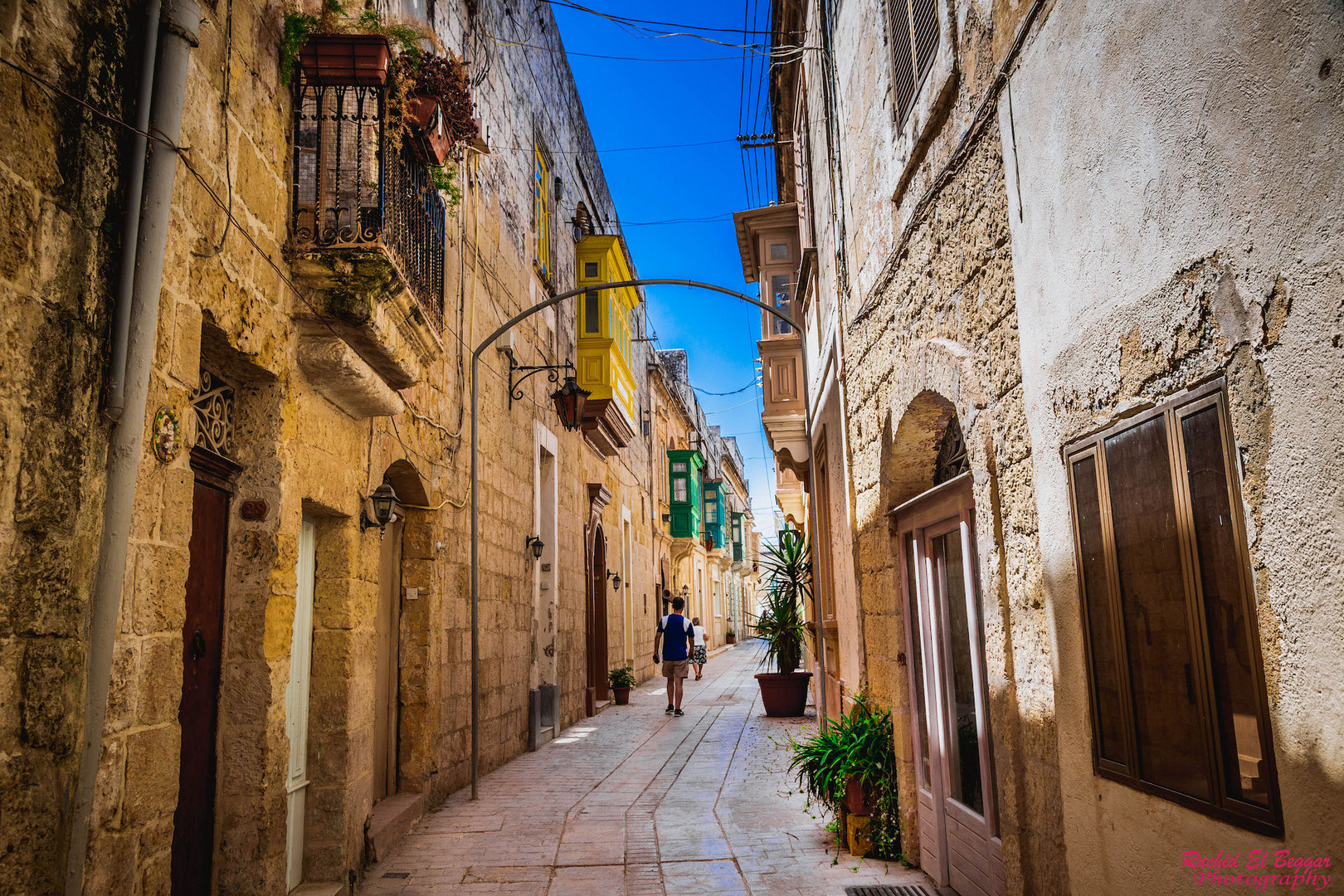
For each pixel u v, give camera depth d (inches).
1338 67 67.4
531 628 431.5
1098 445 110.0
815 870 208.8
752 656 1357.0
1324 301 70.2
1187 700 92.1
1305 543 73.4
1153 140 95.0
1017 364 137.1
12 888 93.0
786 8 396.2
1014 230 135.0
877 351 228.8
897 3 200.7
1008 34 136.3
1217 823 86.8
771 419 468.4
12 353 95.0
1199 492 89.4
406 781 274.1
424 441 276.8
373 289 179.0
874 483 236.4
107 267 111.6
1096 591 111.9
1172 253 92.1
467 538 331.3
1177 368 92.4
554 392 475.2
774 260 486.6
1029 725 137.6
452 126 220.8
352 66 177.9
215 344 150.7
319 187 179.2
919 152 184.7
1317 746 72.1
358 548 215.5
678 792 306.5
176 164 124.0
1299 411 73.8
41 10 101.1
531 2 478.9
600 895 193.8
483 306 360.5
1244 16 79.0
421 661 280.4
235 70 152.3
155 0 120.9
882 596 229.3
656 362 1029.2
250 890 160.6
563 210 567.5
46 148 101.1
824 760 233.3
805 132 408.2
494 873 211.6
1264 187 77.2
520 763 377.1
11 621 94.5
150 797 122.0
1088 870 116.0
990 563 148.8
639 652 842.8
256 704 164.6
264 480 169.5
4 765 93.0
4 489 93.8
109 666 108.2
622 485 772.0
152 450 123.2
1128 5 99.2
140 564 120.6
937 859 194.2
